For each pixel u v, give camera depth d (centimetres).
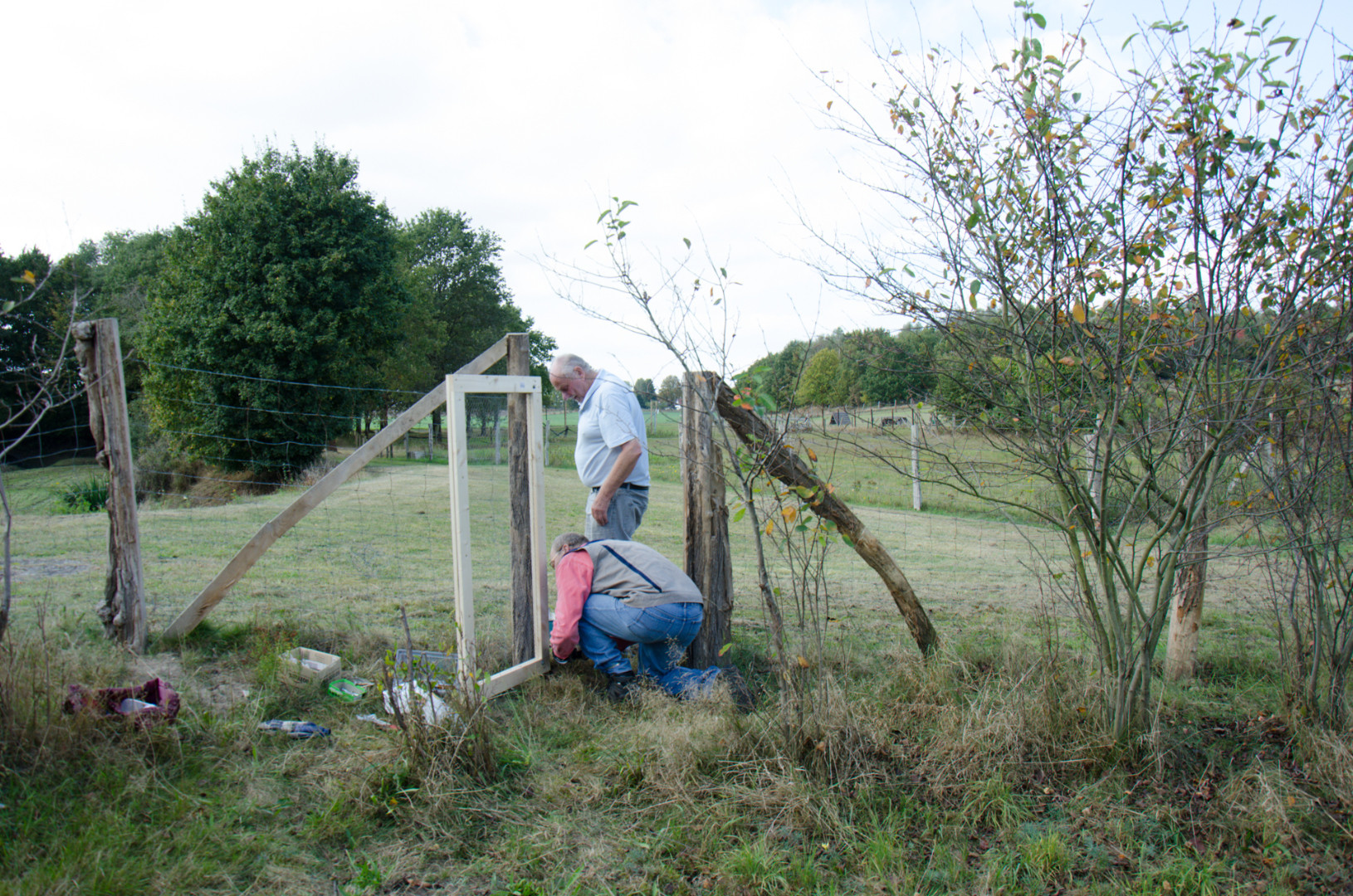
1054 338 293
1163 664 457
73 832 243
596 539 429
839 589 653
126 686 347
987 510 1131
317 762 307
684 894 246
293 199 2631
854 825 285
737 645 473
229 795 276
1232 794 298
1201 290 283
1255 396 283
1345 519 346
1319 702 347
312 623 459
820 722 321
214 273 2553
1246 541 387
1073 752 322
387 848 259
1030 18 271
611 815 288
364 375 2877
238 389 2483
